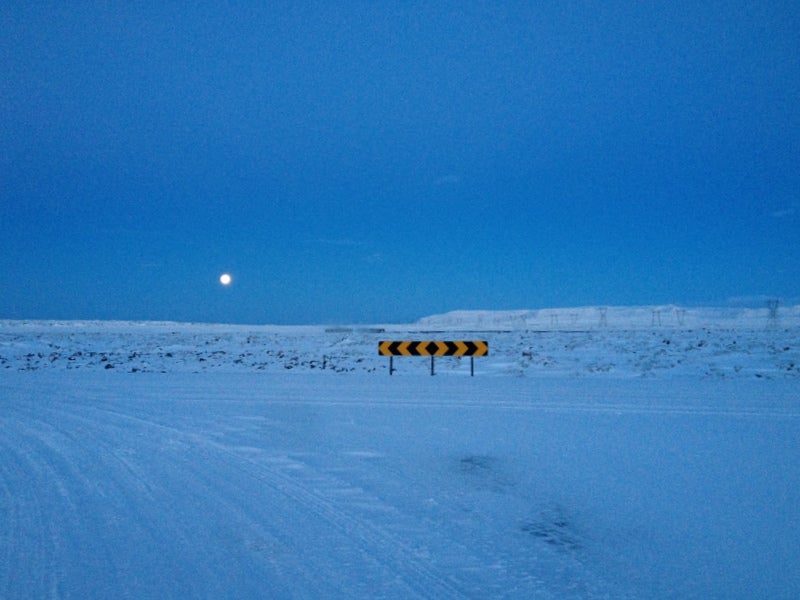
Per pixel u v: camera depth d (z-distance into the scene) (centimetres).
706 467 875
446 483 805
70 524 648
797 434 1102
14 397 1686
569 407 1433
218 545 587
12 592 481
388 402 1548
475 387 1869
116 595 477
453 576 514
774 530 627
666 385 1867
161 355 3684
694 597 477
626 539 604
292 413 1387
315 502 725
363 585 496
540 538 607
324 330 9600
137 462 927
